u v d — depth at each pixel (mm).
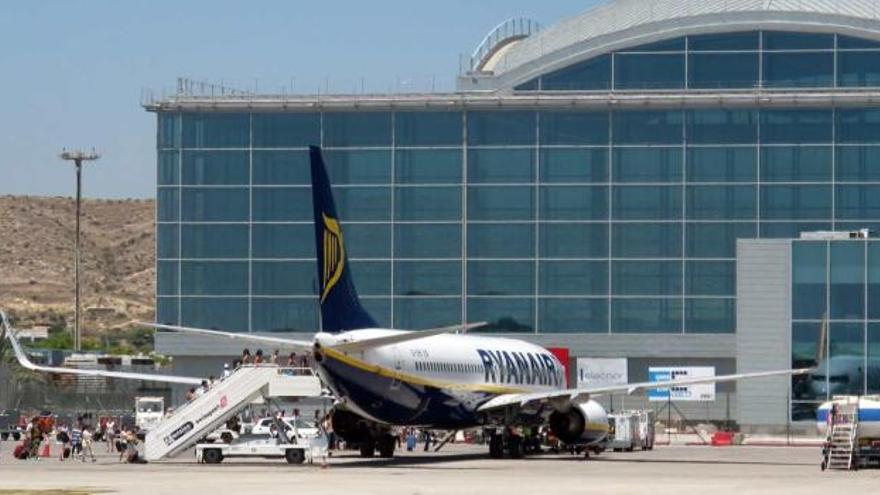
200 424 126438
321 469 112375
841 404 120500
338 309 115438
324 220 114625
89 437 140000
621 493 87375
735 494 88062
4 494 85938
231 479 99125
